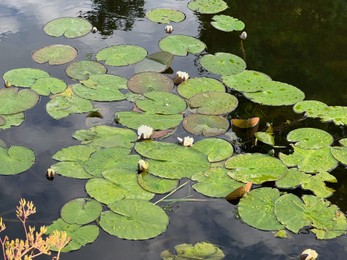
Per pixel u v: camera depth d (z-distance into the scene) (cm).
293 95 576
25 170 534
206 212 521
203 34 620
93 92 571
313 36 622
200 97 571
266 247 511
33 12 632
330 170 538
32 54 596
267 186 531
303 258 504
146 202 521
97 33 616
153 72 583
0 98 564
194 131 554
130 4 646
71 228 511
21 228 513
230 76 587
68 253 505
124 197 522
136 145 544
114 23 626
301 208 522
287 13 642
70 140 549
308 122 563
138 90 573
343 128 560
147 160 537
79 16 631
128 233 511
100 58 594
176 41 609
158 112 561
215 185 529
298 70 596
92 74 582
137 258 505
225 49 609
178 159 538
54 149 545
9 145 545
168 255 506
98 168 533
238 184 529
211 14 639
